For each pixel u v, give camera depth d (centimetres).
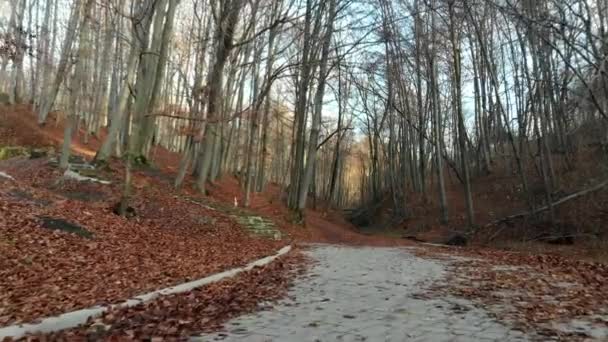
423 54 2983
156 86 2030
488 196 2795
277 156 5309
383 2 2859
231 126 3497
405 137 3691
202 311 636
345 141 5597
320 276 980
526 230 2009
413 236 2559
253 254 1330
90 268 861
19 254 845
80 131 3762
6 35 1697
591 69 1844
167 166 3238
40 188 1525
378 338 500
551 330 526
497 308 657
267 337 504
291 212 2475
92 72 3606
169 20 2028
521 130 2641
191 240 1398
